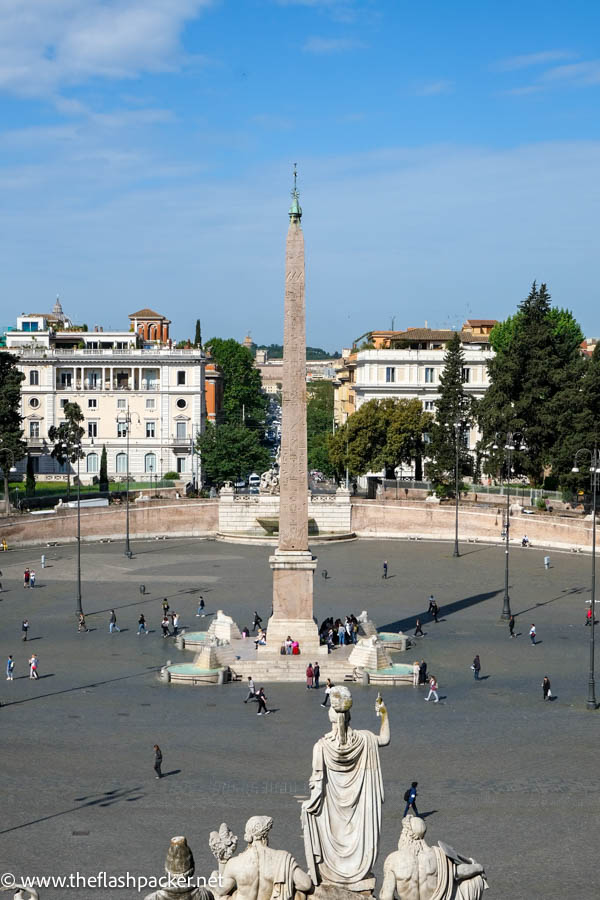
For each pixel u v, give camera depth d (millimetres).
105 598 80938
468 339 157875
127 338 153250
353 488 149375
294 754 43312
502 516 111625
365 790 14125
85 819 35500
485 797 38062
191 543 112438
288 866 13398
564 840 33812
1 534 105688
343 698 14039
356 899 13727
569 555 103062
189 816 35750
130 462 146125
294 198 58688
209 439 139250
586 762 42406
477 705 51906
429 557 102312
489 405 117875
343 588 84812
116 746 44438
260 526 116375
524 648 64938
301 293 59344
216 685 56500
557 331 147000
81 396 146125
